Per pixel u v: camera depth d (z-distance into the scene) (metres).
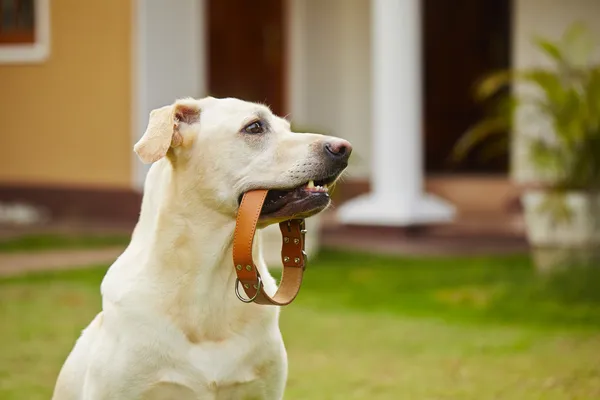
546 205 9.64
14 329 8.14
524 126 13.27
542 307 8.98
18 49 15.73
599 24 13.53
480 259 11.47
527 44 13.85
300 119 16.11
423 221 13.02
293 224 4.15
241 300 3.90
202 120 4.11
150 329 3.93
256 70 16.62
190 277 3.98
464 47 16.41
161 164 4.21
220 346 3.99
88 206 15.13
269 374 4.11
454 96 16.47
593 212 9.51
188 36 15.02
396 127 12.93
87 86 15.10
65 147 15.38
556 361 7.05
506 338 7.80
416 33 12.86
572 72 10.41
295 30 16.11
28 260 11.53
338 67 15.85
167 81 14.74
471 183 14.41
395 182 13.00
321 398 6.18
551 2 13.72
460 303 9.18
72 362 4.28
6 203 15.86
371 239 12.91
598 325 8.25
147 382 3.94
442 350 7.43
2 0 15.90
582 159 9.78
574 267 9.48
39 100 15.61
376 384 6.50
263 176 4.01
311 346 7.59
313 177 3.99
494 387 6.41
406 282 10.20
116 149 14.85
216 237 4.02
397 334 7.98
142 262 4.07
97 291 9.75
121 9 14.66
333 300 9.39
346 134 15.82
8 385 6.46
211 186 4.04
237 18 16.55
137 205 14.65
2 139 15.97
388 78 12.89
